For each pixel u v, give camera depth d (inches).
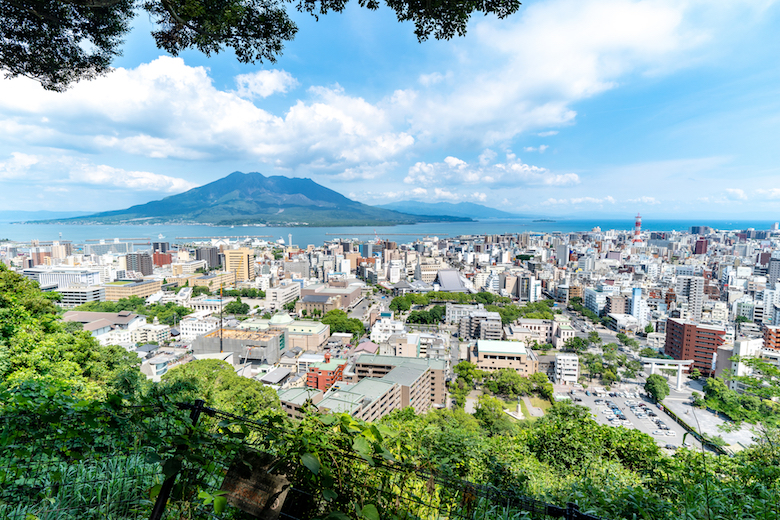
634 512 248.7
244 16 305.4
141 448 181.5
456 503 157.3
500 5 289.9
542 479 375.2
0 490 169.6
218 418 153.4
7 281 909.2
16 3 298.0
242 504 134.5
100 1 276.4
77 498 174.9
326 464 139.6
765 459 353.4
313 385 2428.6
